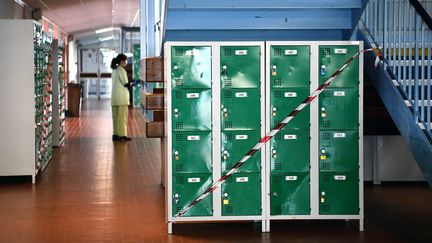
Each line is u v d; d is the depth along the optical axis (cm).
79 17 2158
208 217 643
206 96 637
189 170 641
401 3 696
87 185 896
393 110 661
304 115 643
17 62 910
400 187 881
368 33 738
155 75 743
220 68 636
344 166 648
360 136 648
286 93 640
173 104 636
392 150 903
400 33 656
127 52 2938
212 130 639
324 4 723
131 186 889
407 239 615
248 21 753
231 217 645
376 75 701
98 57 3312
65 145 1341
